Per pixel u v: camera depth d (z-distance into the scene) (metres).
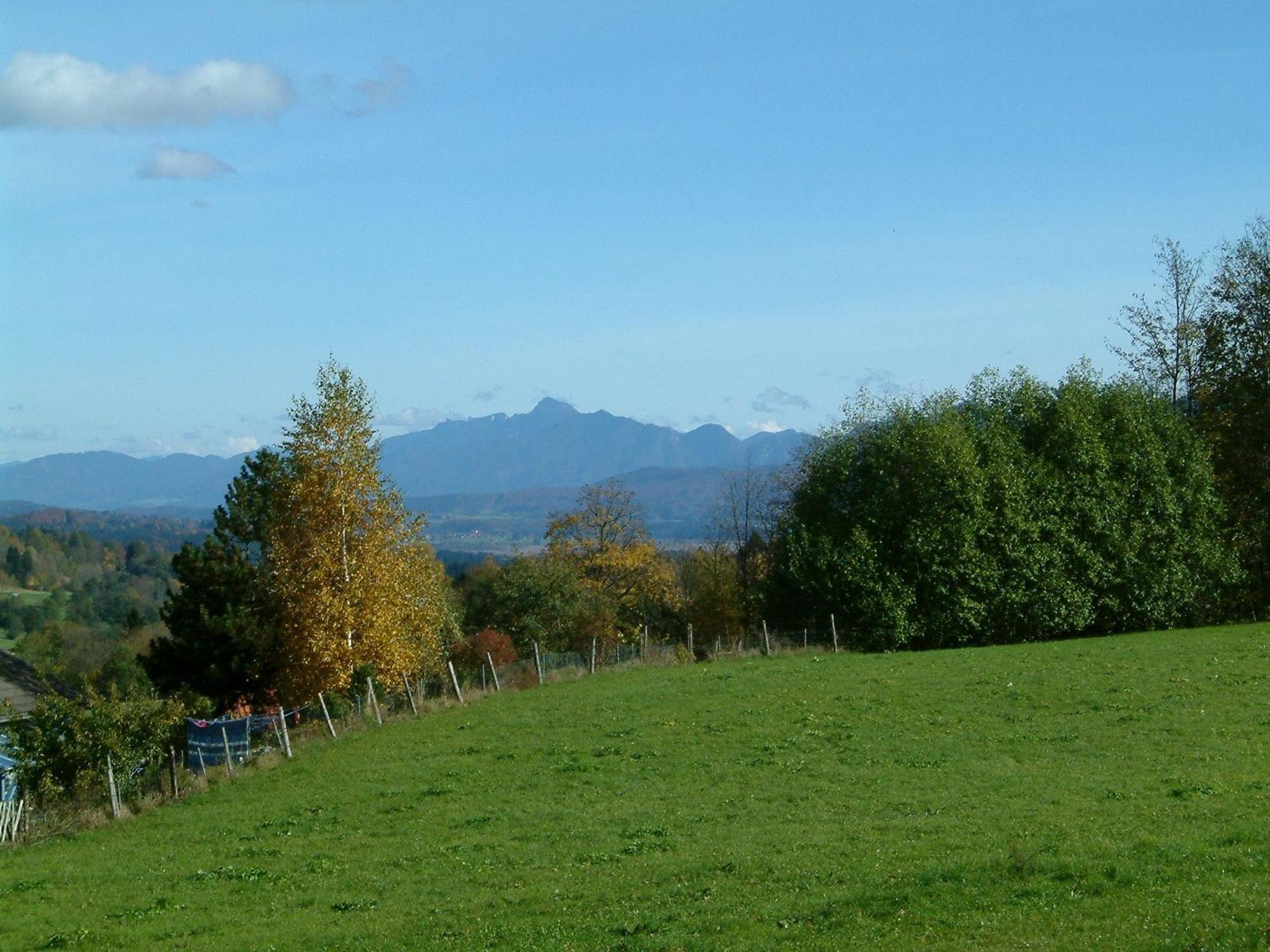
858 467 64.88
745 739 33.62
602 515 92.56
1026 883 16.08
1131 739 29.22
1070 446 62.19
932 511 60.94
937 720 34.22
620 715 39.44
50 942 19.69
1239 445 64.25
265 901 21.52
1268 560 63.84
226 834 28.11
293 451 51.41
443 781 31.59
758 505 83.25
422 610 52.06
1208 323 66.31
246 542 55.47
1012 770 26.69
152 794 33.41
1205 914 13.80
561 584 78.44
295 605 49.56
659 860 21.25
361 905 20.47
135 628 92.00
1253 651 44.69
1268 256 63.50
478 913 19.05
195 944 18.97
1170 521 61.41
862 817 23.30
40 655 85.69
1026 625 60.66
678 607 87.19
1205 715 31.59
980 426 64.88
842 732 33.41
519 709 42.72
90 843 28.77
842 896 16.89
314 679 49.34
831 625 60.38
